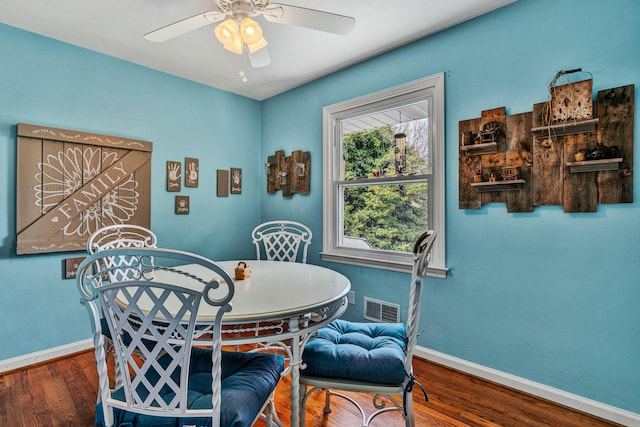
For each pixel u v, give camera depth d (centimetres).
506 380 200
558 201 179
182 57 268
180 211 307
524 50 192
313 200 319
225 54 262
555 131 180
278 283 164
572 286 177
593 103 168
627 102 159
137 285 95
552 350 184
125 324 99
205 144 326
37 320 232
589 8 170
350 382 134
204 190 326
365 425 160
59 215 238
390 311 260
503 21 200
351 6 198
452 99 223
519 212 194
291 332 127
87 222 251
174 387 98
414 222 253
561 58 179
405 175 256
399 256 259
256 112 371
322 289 153
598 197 168
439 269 226
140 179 280
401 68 249
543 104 183
